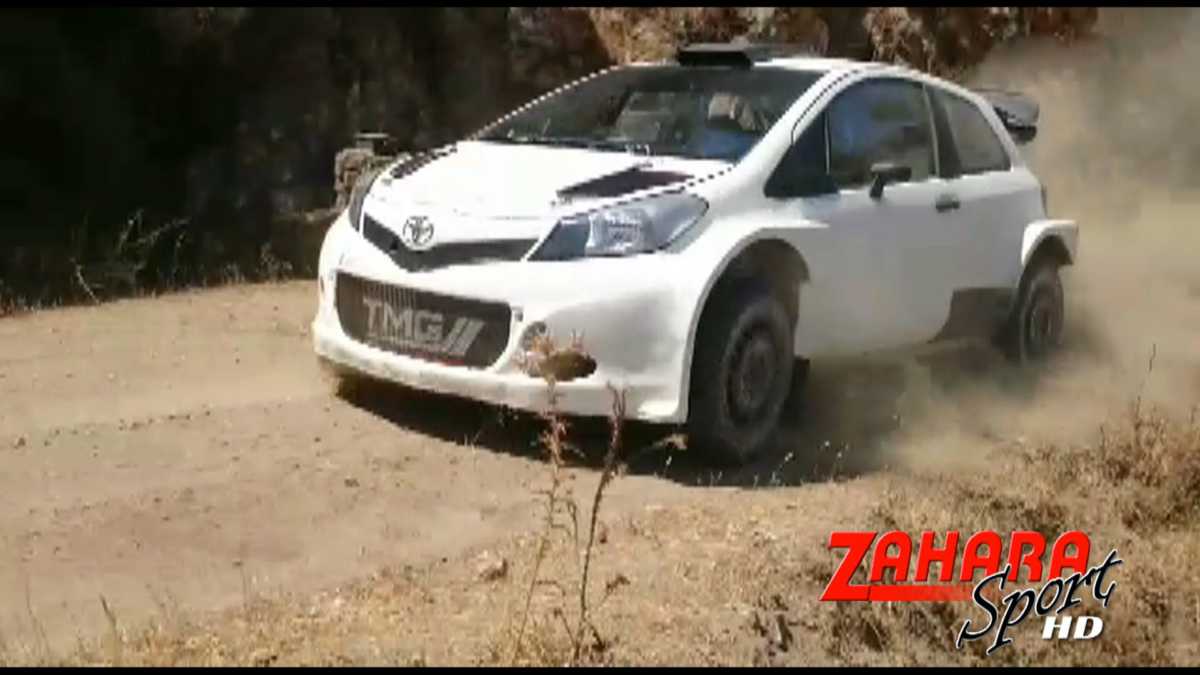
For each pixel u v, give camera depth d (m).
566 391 7.79
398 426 8.57
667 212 8.02
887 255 9.17
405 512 7.29
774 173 8.58
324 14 14.73
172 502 7.22
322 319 8.86
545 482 7.80
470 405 8.95
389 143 13.68
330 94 14.70
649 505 7.59
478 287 7.98
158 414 8.56
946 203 9.76
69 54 13.70
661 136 8.95
